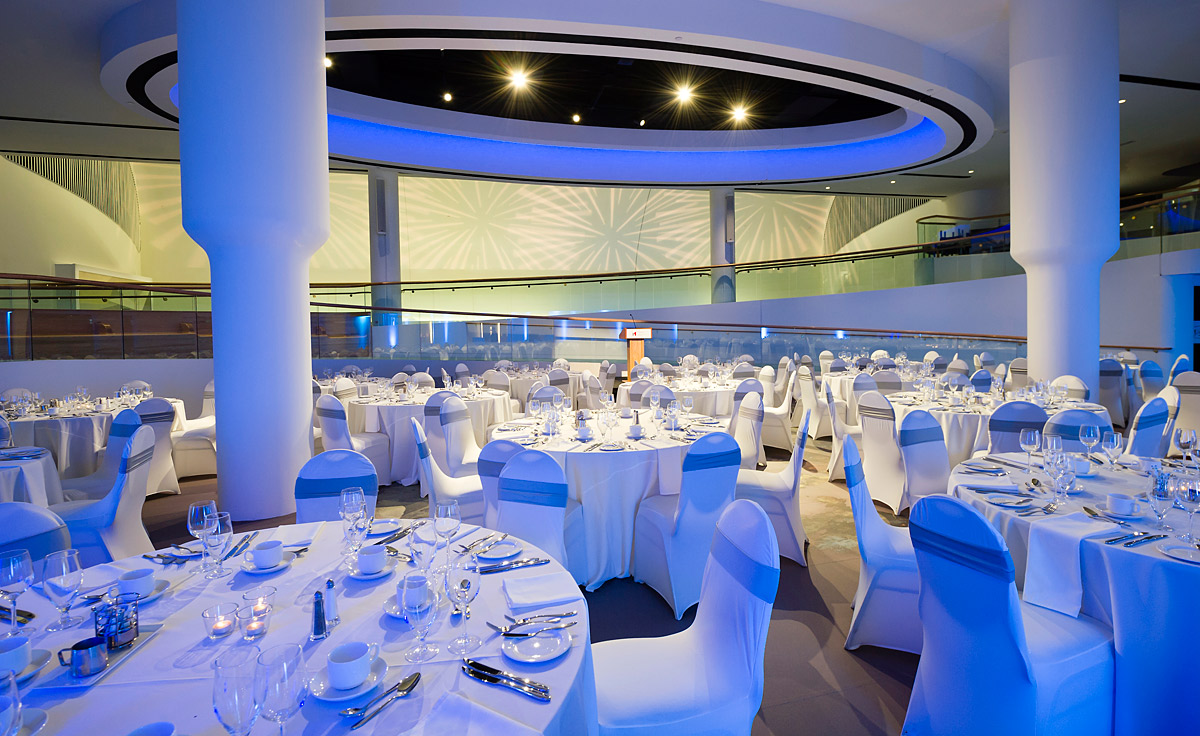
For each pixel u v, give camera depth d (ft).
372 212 35.04
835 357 34.94
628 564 11.16
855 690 7.75
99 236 44.47
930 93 24.27
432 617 4.24
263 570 5.72
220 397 14.21
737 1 20.13
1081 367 19.53
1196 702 5.55
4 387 19.84
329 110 30.14
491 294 36.91
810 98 32.19
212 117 13.39
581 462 10.72
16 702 3.14
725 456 9.71
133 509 10.81
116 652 4.27
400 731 3.39
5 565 4.83
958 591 5.56
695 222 57.31
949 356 33.19
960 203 44.73
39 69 22.57
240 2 13.39
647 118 34.96
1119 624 5.95
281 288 14.30
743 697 5.27
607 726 4.96
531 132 35.12
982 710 5.53
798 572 11.39
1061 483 7.63
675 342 36.45
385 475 18.07
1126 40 22.97
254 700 3.09
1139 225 33.12
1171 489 6.58
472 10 18.54
